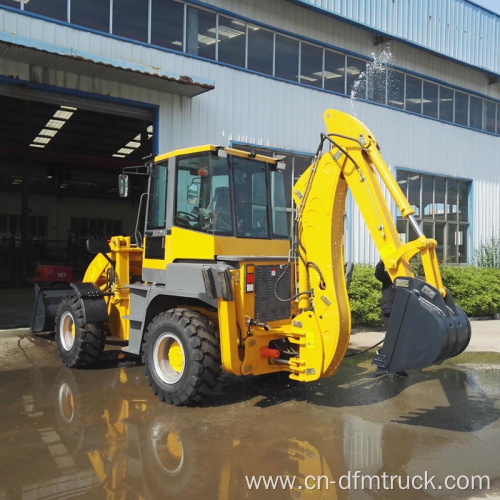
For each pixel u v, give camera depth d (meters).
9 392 5.58
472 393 5.95
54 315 7.94
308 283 5.24
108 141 20.70
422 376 6.72
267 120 11.84
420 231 4.52
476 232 16.77
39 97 9.34
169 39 10.47
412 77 15.02
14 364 6.78
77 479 3.60
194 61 10.73
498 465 3.95
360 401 5.55
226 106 11.21
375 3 13.59
